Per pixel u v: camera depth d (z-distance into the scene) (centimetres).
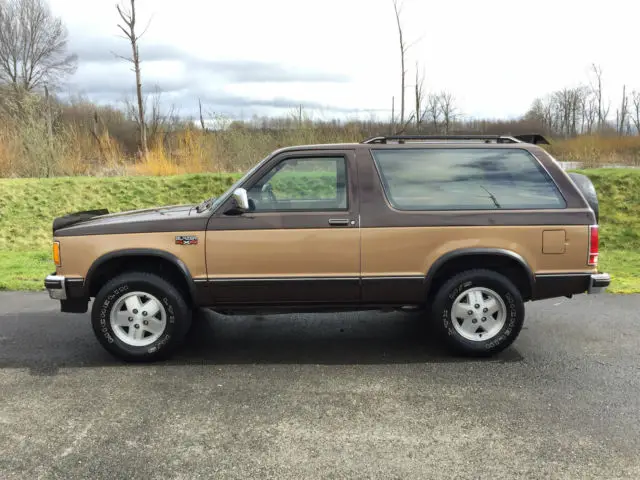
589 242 460
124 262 486
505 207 462
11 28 4606
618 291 706
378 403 393
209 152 1560
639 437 344
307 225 456
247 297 467
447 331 471
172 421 369
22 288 742
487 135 491
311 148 476
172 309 468
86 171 1512
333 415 375
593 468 310
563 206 463
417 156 473
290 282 461
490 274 465
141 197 1301
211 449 333
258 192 470
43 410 386
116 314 471
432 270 459
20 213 1195
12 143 1487
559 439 342
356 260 459
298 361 477
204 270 461
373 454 326
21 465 318
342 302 471
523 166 473
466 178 470
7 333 557
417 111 1777
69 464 318
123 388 422
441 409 383
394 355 489
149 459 323
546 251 459
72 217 496
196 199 1305
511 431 352
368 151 475
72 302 485
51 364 473
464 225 457
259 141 1623
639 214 1123
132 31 1548
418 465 315
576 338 530
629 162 1736
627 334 541
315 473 307
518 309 466
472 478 302
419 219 457
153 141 1659
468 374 444
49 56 4834
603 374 443
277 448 334
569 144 2072
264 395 408
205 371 455
